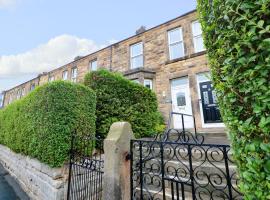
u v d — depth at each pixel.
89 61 14.26
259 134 1.16
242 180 1.29
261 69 1.14
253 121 1.20
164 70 10.02
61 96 3.91
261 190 1.09
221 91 1.52
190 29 9.61
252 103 1.19
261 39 1.16
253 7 1.19
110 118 5.23
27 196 4.66
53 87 3.99
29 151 4.59
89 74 5.48
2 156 7.84
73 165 3.77
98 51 13.72
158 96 9.88
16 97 22.16
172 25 10.30
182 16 9.98
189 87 9.03
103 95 5.30
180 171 3.17
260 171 1.11
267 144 1.08
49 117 3.89
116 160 2.92
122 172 2.94
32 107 4.66
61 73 16.48
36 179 4.36
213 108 8.41
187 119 9.03
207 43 1.81
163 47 10.34
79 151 3.90
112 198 2.79
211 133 7.30
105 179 2.99
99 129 4.95
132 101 6.11
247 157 1.19
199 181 2.93
